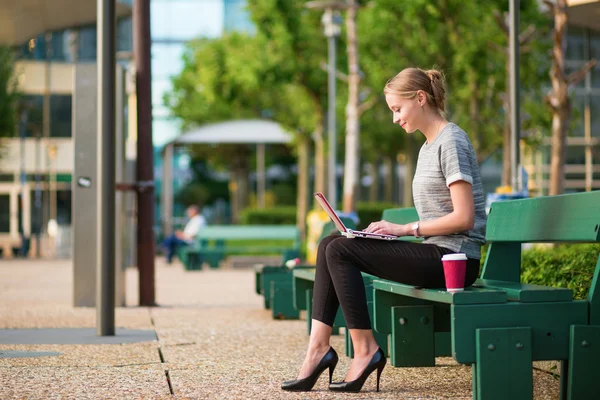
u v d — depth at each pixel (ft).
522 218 17.37
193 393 16.88
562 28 48.21
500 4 61.93
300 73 91.30
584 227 15.21
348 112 76.18
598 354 14.12
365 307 16.51
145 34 37.78
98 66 25.46
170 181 104.37
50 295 44.86
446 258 14.25
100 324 26.13
